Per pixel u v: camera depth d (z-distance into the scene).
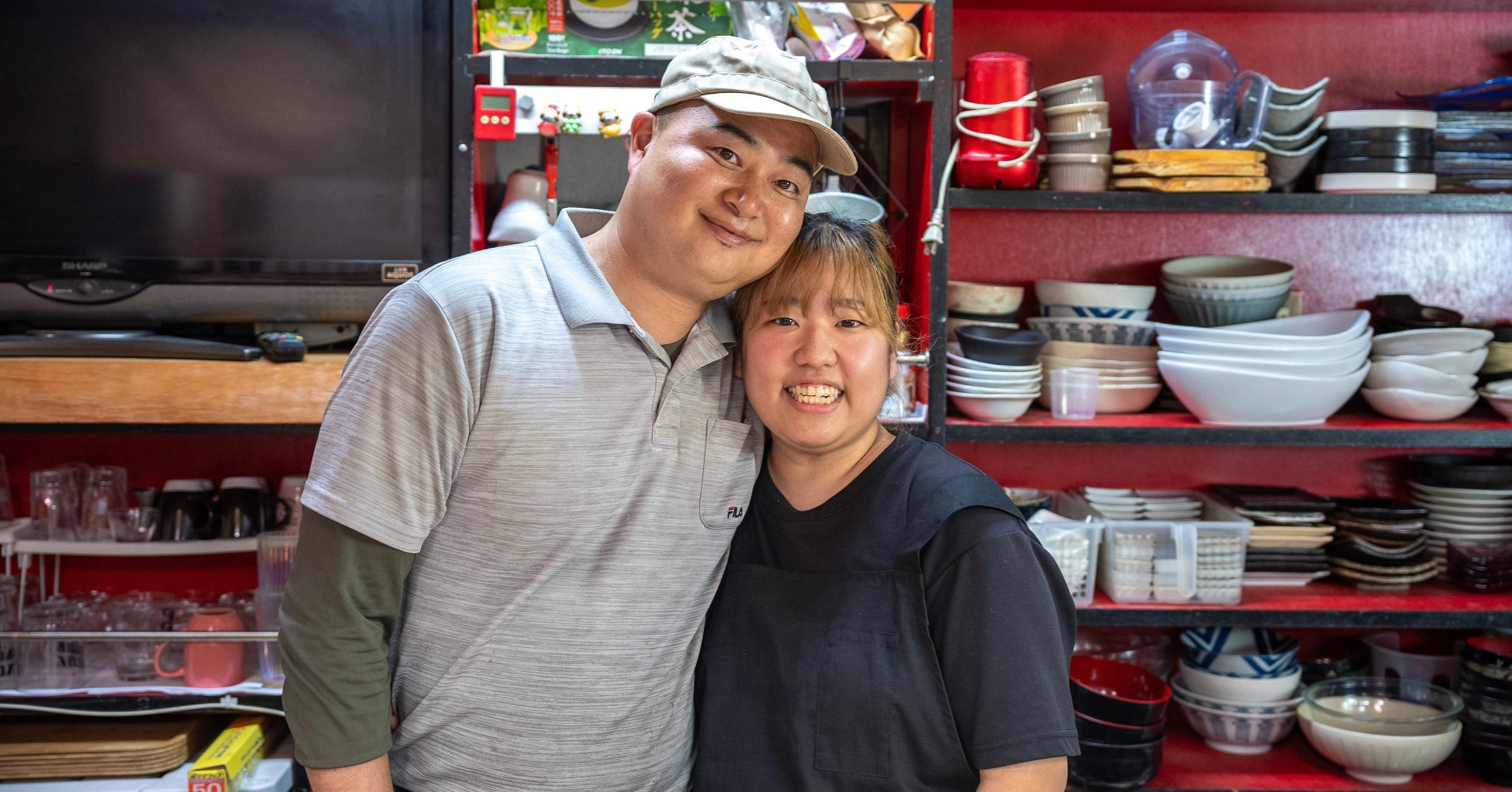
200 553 1.92
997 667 1.07
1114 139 2.20
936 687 1.11
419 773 1.13
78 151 1.76
